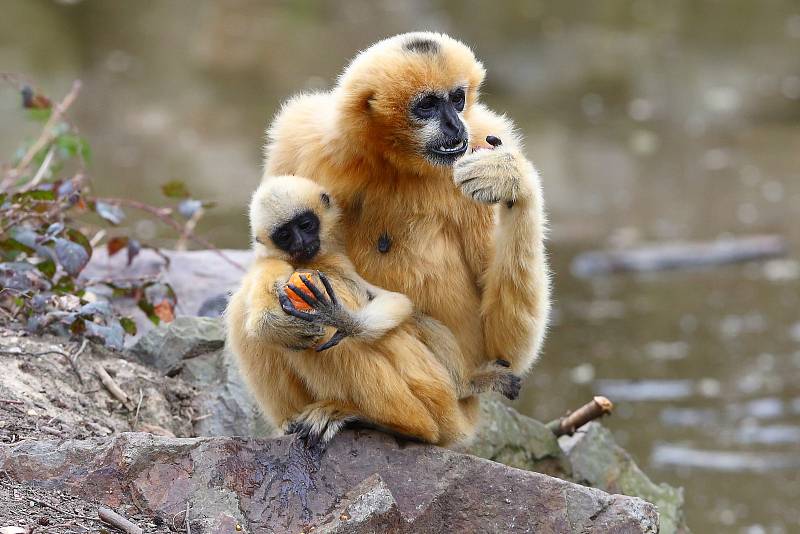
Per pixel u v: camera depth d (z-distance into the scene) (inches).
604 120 1443.2
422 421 350.9
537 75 1588.3
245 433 437.1
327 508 333.1
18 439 358.0
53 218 504.7
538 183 357.7
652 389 757.9
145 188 1099.3
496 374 369.4
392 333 349.4
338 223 369.7
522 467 476.1
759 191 1195.3
